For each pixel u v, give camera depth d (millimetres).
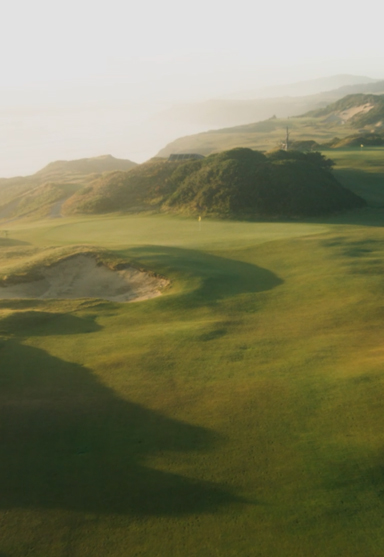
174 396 18172
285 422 16031
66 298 32531
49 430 16141
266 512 12375
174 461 14492
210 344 22922
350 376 18422
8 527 12234
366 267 34469
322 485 13133
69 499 13109
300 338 23281
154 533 11953
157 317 27500
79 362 21219
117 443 15453
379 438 14758
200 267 36531
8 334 24266
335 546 11258
